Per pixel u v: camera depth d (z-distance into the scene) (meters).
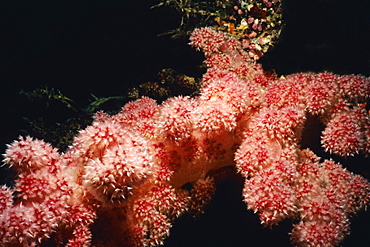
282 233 2.01
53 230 1.30
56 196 1.34
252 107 1.76
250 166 1.59
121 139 1.41
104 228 1.57
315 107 1.72
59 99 2.64
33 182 1.33
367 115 1.80
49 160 1.41
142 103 2.15
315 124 1.92
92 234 1.54
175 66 2.71
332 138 1.71
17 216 1.21
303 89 1.81
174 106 1.56
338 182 1.75
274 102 1.79
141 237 1.62
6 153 1.37
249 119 1.77
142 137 1.53
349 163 2.05
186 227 2.12
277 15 2.54
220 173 2.03
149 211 1.61
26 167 1.38
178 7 2.51
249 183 1.58
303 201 1.64
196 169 1.79
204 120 1.55
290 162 1.63
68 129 2.62
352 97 1.82
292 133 1.62
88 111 2.70
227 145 1.77
